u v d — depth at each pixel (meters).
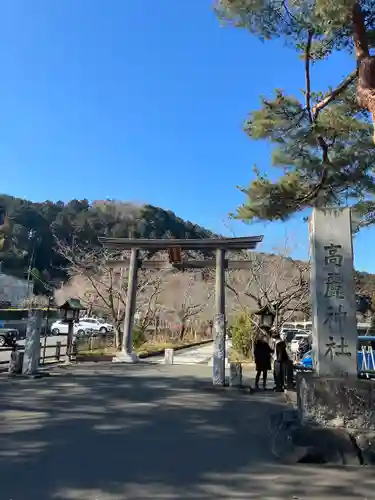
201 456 5.66
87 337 22.33
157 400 9.74
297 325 35.03
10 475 4.71
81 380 12.55
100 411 8.35
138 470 5.02
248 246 16.97
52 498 4.12
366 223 10.45
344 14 6.68
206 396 10.57
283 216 9.32
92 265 26.34
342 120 8.05
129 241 18.72
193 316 34.22
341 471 5.15
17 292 58.00
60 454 5.54
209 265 18.14
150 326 32.31
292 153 8.73
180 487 4.51
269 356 12.34
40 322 13.39
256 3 7.31
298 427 5.86
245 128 8.83
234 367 12.27
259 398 10.52
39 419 7.50
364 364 14.03
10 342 23.67
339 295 6.63
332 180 8.91
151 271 27.36
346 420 5.95
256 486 4.59
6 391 10.34
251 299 22.20
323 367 6.46
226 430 7.13
